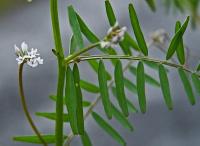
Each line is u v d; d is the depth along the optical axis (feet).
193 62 1.18
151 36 0.71
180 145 1.76
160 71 0.53
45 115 0.58
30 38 2.22
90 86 0.61
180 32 0.51
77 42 0.52
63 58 0.49
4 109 1.94
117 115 0.61
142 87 0.52
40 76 2.02
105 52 0.58
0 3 2.34
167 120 1.80
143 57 0.52
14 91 2.01
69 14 0.53
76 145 1.61
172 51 0.52
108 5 0.52
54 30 0.48
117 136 0.60
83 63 1.89
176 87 1.84
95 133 1.73
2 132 1.85
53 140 0.55
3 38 2.23
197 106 1.81
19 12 2.33
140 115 1.80
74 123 0.49
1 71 2.08
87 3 2.26
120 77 0.52
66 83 0.49
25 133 1.84
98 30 2.17
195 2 0.76
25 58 0.49
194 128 1.78
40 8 2.35
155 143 1.76
